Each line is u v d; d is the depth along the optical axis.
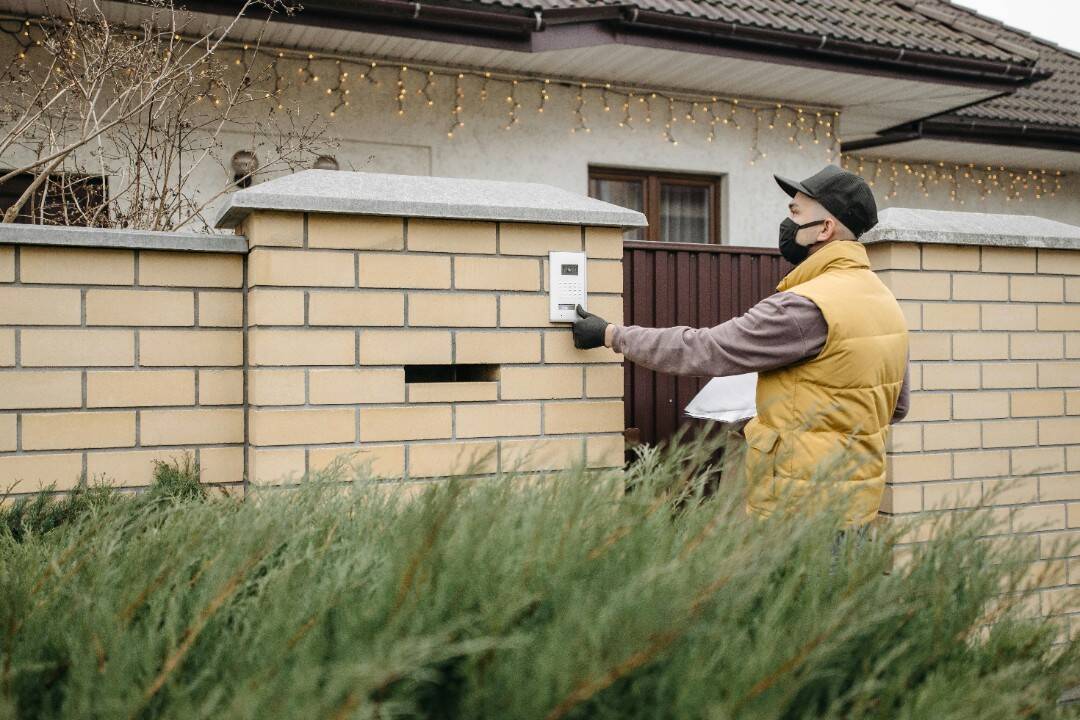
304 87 6.48
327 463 2.55
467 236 2.77
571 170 7.44
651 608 1.17
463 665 1.16
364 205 2.62
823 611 1.35
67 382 2.55
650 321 3.82
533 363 2.84
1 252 2.48
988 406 3.53
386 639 1.13
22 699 1.32
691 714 1.12
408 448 2.70
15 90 5.22
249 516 1.65
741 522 1.58
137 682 1.25
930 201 10.27
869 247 3.48
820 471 1.73
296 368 2.59
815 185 2.64
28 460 2.51
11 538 1.95
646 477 1.71
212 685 1.29
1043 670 1.53
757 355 2.44
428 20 5.86
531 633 1.22
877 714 1.29
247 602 1.50
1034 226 3.69
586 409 2.89
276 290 2.57
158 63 4.61
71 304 2.55
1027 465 3.58
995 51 7.80
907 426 3.41
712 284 3.93
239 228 2.84
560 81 7.36
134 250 2.61
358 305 2.65
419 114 6.89
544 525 1.42
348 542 1.72
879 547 1.61
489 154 7.14
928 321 3.44
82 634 1.35
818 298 2.43
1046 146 9.41
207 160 6.18
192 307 2.68
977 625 1.58
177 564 1.58
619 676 1.14
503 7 5.95
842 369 2.40
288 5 5.54
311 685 1.05
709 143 7.96
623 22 6.38
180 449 2.66
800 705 1.30
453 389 2.75
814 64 7.10
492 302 2.79
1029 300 3.61
